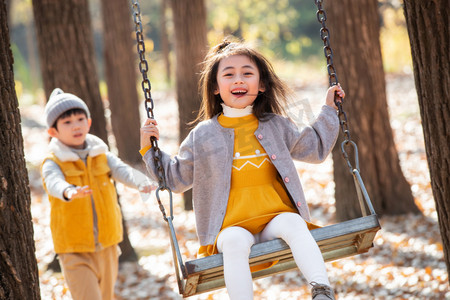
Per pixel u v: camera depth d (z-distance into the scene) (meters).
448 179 3.30
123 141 11.72
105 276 4.04
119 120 11.71
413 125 12.77
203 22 8.85
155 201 9.61
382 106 7.35
